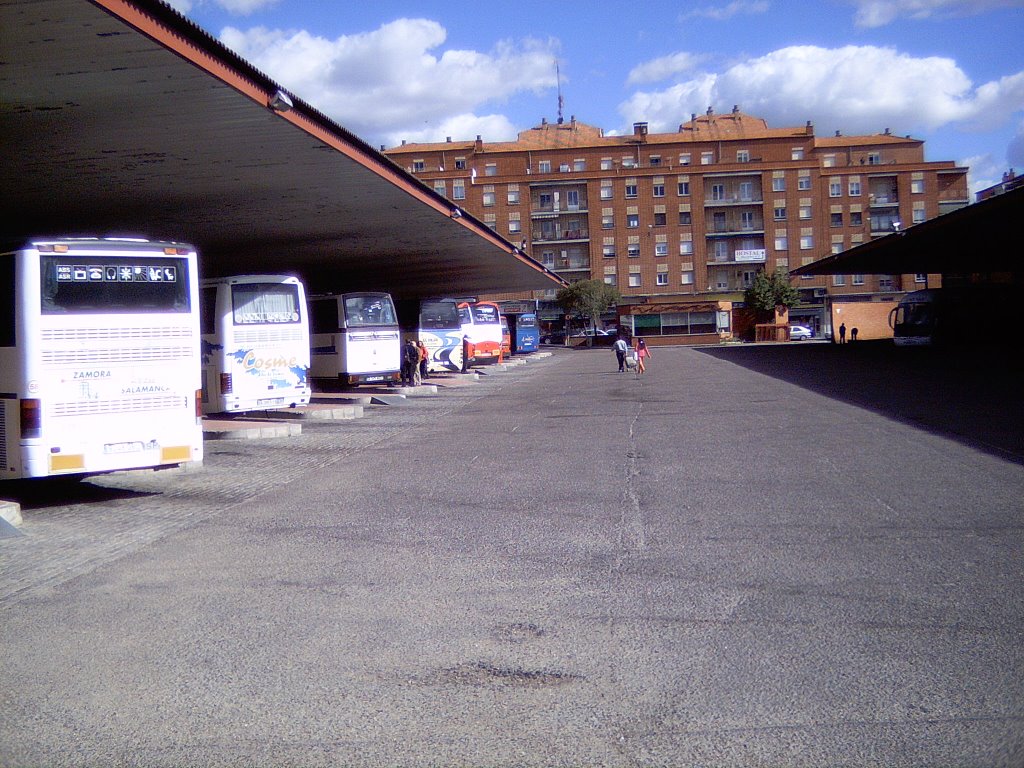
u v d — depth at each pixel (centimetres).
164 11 906
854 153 9912
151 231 2184
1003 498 890
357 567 729
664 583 651
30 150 1330
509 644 537
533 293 9706
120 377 1074
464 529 858
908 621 549
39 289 1029
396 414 2152
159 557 791
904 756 381
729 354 4662
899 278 8981
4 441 1042
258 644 551
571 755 392
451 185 9175
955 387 2134
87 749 415
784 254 8931
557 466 1223
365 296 2761
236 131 1302
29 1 808
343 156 1498
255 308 1877
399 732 422
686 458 1237
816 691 451
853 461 1149
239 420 1956
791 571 668
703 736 406
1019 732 399
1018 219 2841
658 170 8981
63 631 591
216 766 394
